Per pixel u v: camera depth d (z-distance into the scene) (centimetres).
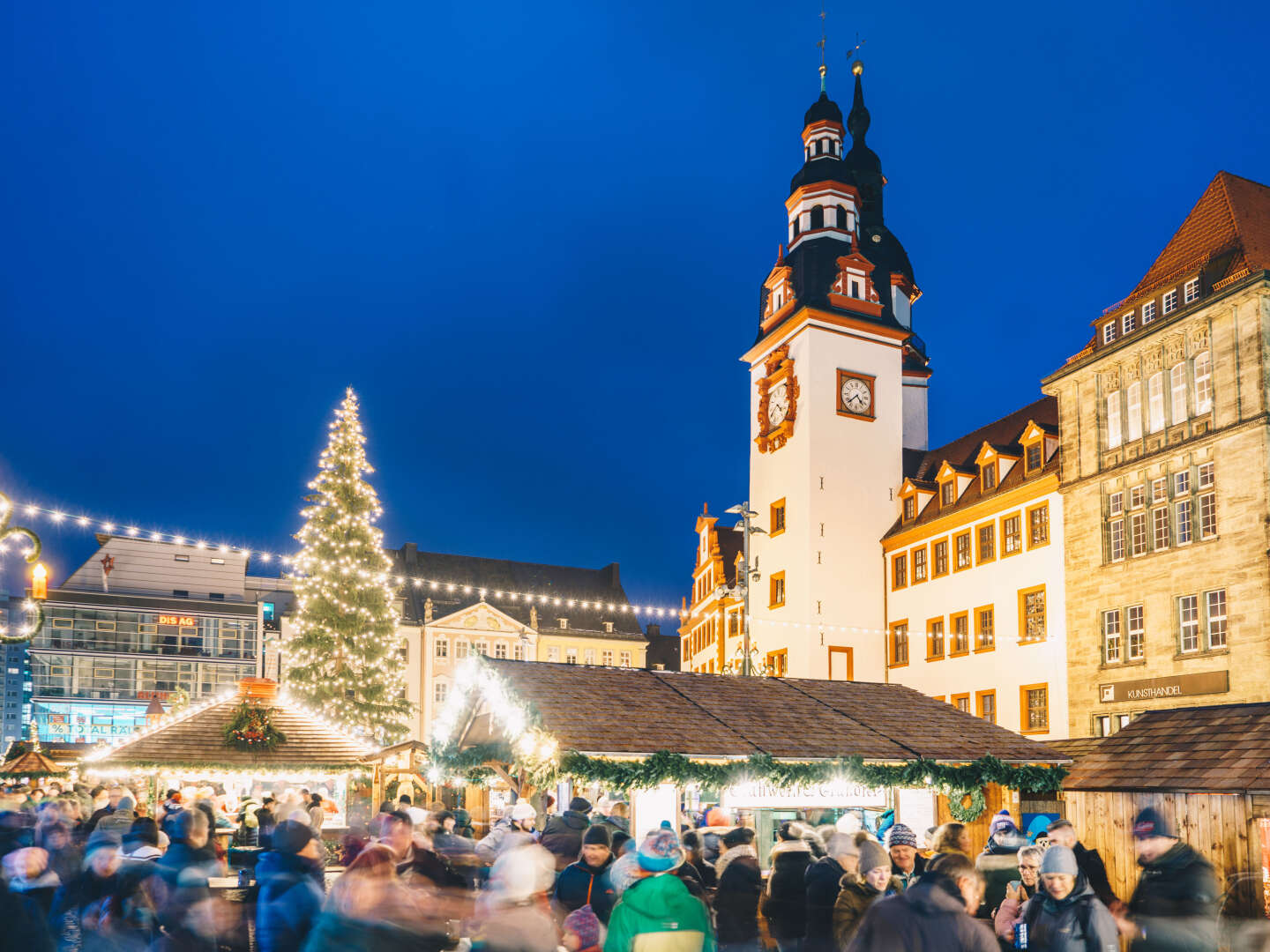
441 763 2502
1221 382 3262
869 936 639
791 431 5441
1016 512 4231
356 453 5075
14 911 663
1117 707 3538
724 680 2709
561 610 9469
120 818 1327
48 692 7162
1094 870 1041
